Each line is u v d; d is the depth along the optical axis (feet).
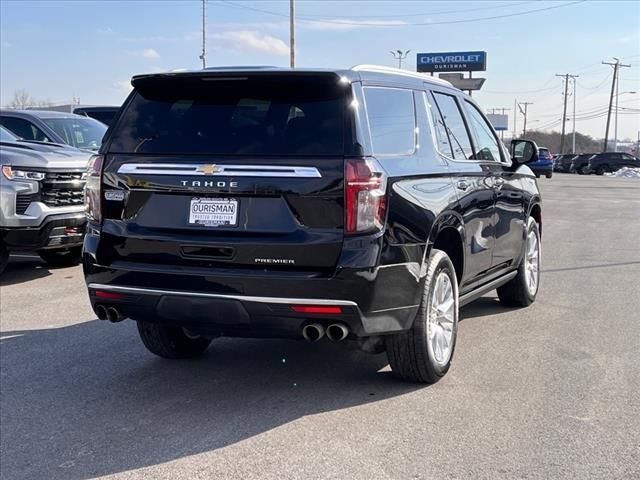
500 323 22.47
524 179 23.73
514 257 22.79
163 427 14.66
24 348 20.34
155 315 14.99
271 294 13.93
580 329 21.71
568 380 17.01
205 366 18.54
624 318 23.06
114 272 15.24
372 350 16.42
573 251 38.65
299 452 13.32
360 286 13.78
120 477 12.56
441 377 17.03
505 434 13.96
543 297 26.37
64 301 26.21
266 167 14.14
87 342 20.90
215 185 14.40
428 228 15.66
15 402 16.22
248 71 14.71
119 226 15.37
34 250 29.27
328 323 14.07
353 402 15.78
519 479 12.14
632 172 167.94
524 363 18.35
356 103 14.44
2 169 28.37
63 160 29.73
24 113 38.60
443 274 16.75
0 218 28.19
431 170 16.58
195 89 15.46
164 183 14.87
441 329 16.89
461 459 12.91
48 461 13.25
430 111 17.93
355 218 13.79
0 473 12.81
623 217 59.41
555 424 14.40
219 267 14.39
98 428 14.70
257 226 14.17
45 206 28.86
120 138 15.72
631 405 15.38
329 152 14.02
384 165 14.57
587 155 189.78
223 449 13.53
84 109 57.26
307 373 17.81
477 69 187.93
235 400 16.07
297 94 14.76
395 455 13.12
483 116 22.21
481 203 19.29
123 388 17.02
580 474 12.31
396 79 16.65
